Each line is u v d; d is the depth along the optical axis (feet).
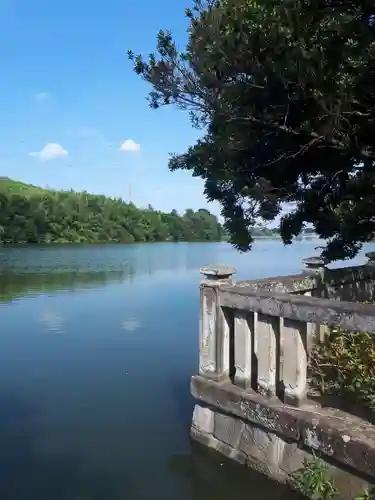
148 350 31.83
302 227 23.44
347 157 19.70
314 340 16.61
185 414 20.12
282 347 13.09
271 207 22.17
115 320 42.55
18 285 70.90
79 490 14.01
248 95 17.84
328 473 11.51
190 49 19.62
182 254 181.06
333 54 16.07
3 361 28.96
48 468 15.42
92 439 17.61
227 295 14.42
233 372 15.11
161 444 16.90
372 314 10.73
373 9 15.66
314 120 17.43
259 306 13.34
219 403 14.42
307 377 14.80
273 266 112.88
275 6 16.43
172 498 13.32
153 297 58.49
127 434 17.95
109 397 22.43
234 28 17.06
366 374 13.35
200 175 23.71
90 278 83.56
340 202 20.44
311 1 15.80
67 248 208.13
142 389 23.67
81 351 31.53
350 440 10.84
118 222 269.03
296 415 12.19
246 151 20.13
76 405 21.42
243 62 17.02
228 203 23.40
